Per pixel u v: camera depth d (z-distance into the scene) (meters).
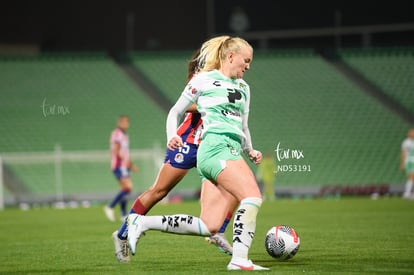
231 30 111.94
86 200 83.06
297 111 100.81
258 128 97.81
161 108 98.44
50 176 84.88
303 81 106.31
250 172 22.09
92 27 109.81
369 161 93.94
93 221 53.09
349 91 104.44
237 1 111.81
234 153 22.14
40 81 100.75
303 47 115.62
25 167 85.12
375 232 37.44
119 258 24.75
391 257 26.31
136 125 94.62
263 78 106.69
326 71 108.56
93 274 22.73
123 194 54.41
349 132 97.69
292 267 23.47
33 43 107.69
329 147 95.50
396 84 106.06
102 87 101.44
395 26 110.19
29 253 30.81
